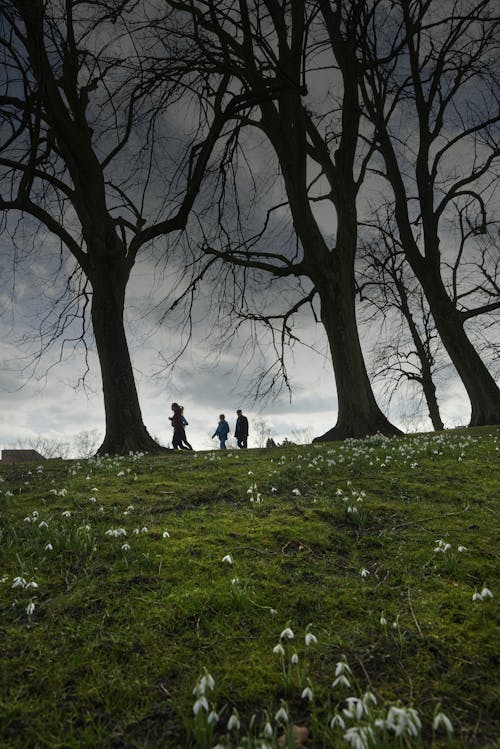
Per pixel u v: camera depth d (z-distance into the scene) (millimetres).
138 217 18781
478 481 8320
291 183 17562
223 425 23359
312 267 17750
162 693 3207
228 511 6980
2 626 4008
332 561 5312
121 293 16359
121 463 11625
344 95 18234
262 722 2922
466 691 3166
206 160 15102
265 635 3848
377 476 8828
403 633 3824
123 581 4715
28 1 13156
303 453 12141
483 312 21984
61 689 3262
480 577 4754
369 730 2527
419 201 22953
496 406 20609
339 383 17125
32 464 12703
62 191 17000
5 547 5562
